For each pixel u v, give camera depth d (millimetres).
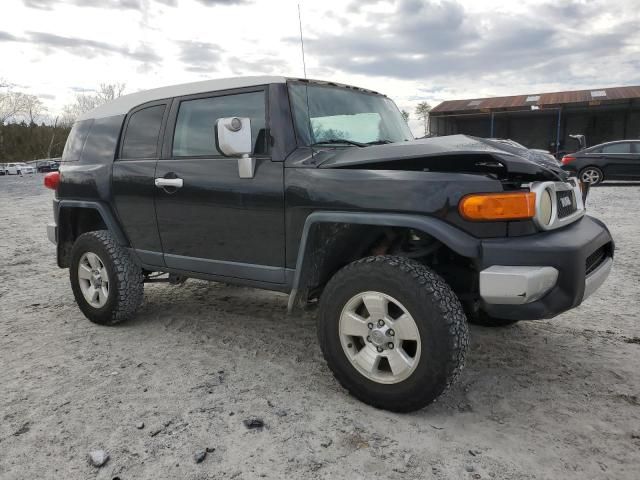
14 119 85688
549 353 3541
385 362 2875
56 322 4320
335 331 2850
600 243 2926
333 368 2900
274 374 3260
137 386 3096
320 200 2877
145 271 4391
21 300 5027
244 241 3299
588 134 36938
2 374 3297
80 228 4613
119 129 4086
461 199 2547
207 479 2238
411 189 2631
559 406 2836
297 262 3016
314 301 3418
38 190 22250
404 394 2650
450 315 2533
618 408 2809
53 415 2770
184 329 4098
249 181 3182
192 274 3682
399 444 2473
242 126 2943
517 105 32938
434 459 2359
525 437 2539
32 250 7824
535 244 2520
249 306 4691
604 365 3344
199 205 3457
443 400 2910
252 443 2496
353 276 2750
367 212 2752
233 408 2826
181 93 3732
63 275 6125
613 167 14508
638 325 4055
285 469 2299
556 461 2344
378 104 3916
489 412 2781
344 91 3654
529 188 2639
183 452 2428
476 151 2592
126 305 4016
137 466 2330
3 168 49719
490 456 2383
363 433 2568
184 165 3549
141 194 3801
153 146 3830
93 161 4203
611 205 10781
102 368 3361
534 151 3252
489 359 3453
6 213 13031
